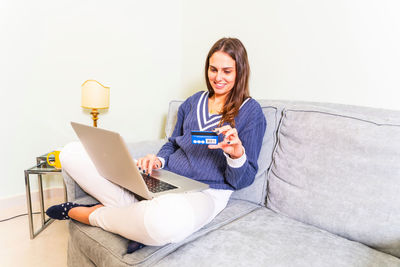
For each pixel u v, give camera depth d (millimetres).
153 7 2141
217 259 800
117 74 2074
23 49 1722
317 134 1099
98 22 1932
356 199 963
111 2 1956
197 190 1055
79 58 1903
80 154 1103
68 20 1824
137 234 833
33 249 1441
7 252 1401
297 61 1522
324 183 1039
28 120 1812
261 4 1646
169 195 894
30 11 1702
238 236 922
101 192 1082
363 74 1292
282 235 945
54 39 1799
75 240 1030
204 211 938
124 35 2051
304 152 1117
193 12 2150
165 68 2295
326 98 1435
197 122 1294
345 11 1314
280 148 1221
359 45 1288
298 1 1477
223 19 1901
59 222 1725
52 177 1995
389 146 934
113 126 2133
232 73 1216
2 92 1709
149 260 816
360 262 813
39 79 1798
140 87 2203
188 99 1465
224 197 1156
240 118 1188
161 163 1306
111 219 921
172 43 2291
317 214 1026
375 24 1229
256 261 795
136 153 1435
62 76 1866
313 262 803
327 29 1386
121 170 917
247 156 1124
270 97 1675
